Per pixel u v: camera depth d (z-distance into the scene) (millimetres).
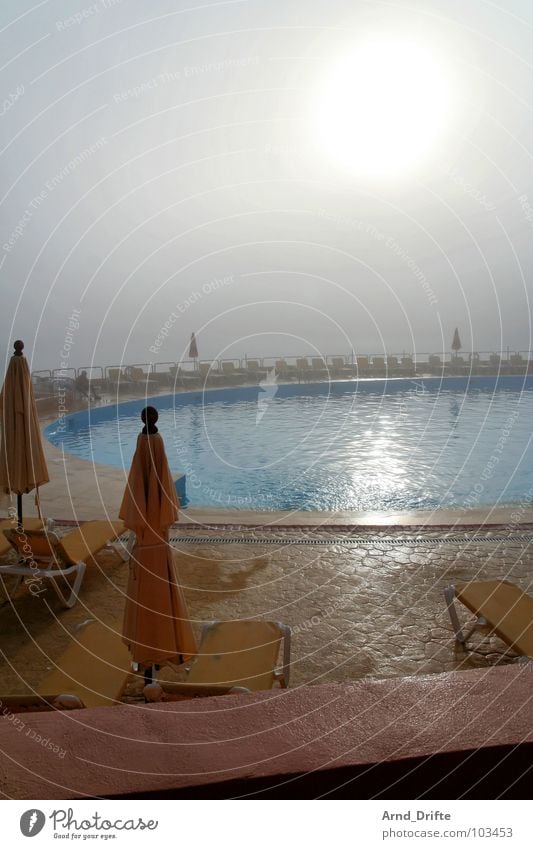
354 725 1450
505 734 1396
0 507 7004
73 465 9477
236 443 13094
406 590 4641
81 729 1456
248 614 4242
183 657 2887
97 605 4430
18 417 4781
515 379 24391
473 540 5812
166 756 1344
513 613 3326
